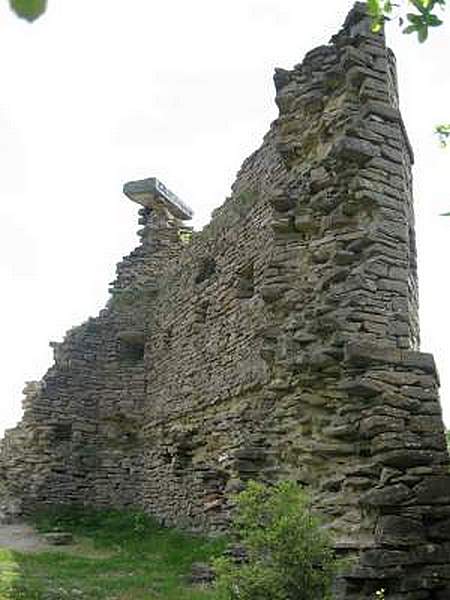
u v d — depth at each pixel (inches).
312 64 457.7
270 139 592.7
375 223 393.4
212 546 523.8
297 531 254.2
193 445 664.4
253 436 404.2
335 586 294.5
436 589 293.0
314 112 448.1
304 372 375.6
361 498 316.8
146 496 761.6
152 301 871.1
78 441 816.9
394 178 406.6
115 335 866.1
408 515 304.5
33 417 813.2
